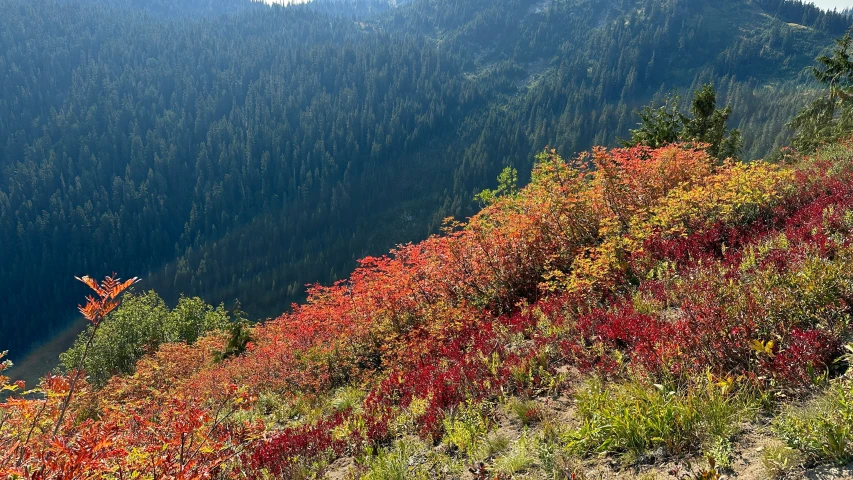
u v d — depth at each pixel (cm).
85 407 761
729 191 878
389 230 15362
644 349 465
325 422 681
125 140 16388
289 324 1337
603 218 977
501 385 551
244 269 13488
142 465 393
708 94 2241
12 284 12269
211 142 17212
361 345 1023
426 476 436
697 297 545
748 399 368
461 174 15950
